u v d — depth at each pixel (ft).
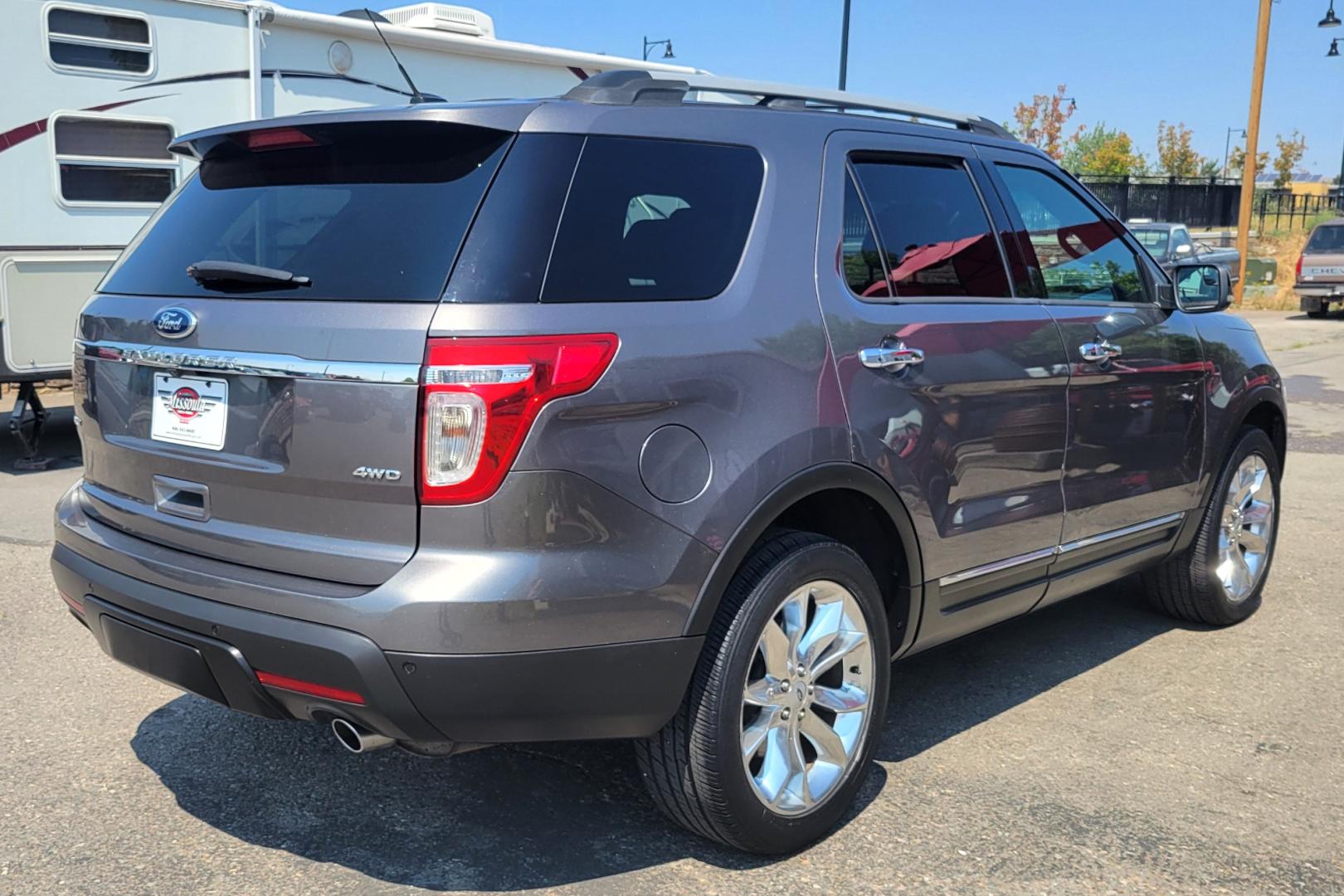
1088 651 15.42
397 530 8.42
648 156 9.69
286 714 9.15
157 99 26.81
